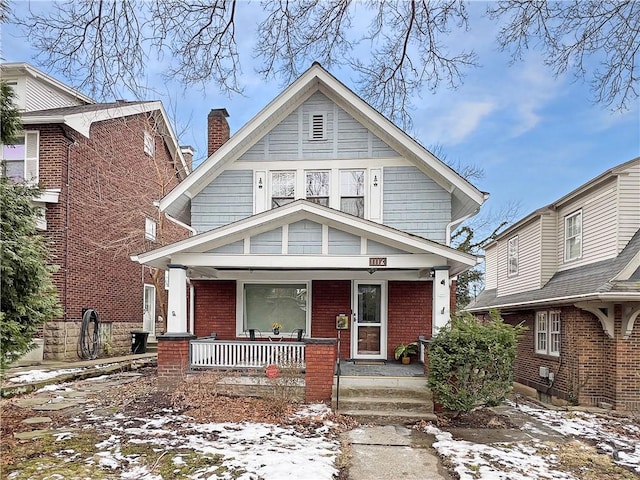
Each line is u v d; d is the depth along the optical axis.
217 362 9.23
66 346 12.70
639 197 10.50
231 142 11.08
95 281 14.27
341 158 11.36
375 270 10.64
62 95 16.05
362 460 5.68
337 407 7.86
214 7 4.77
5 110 7.19
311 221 9.30
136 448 5.69
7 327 6.33
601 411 9.27
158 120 18.36
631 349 9.77
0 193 6.71
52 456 5.35
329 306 11.56
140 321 17.20
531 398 11.82
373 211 11.12
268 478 4.86
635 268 9.47
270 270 11.49
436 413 7.97
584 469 5.54
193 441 6.01
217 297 11.74
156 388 9.15
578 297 9.72
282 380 8.12
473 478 5.11
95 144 14.41
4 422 6.80
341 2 4.96
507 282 16.94
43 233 12.58
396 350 10.90
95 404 8.01
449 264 9.48
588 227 11.82
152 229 18.12
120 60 4.87
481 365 7.41
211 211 11.52
